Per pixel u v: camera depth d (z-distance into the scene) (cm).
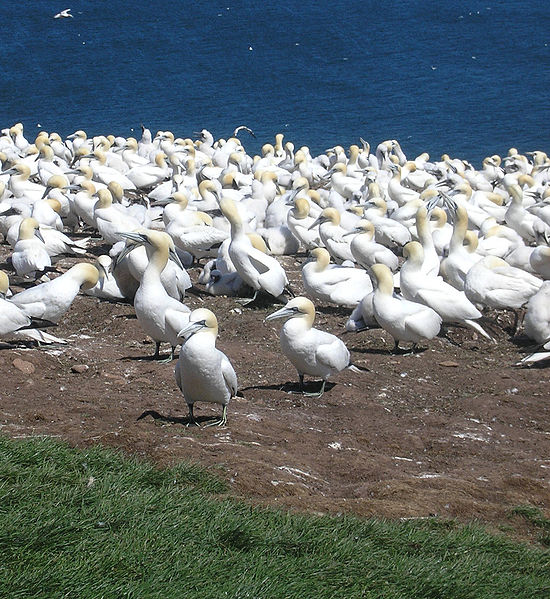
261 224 2803
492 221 2584
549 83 7450
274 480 1060
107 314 1883
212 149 4444
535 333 1792
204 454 1098
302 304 1405
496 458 1275
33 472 979
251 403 1388
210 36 9819
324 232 2316
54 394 1326
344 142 5831
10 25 10625
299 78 7831
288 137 5972
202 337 1173
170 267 1820
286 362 1633
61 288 1630
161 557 853
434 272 2138
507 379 1627
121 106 6900
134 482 997
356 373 1598
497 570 943
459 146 5694
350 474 1146
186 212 2345
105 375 1438
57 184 2711
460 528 1021
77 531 871
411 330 1695
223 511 945
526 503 1125
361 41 9462
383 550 934
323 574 865
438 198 2577
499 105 6738
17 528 846
